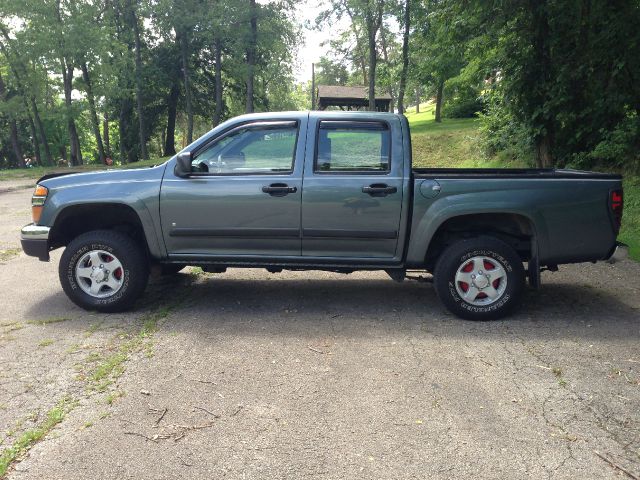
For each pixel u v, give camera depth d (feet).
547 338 14.79
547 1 32.17
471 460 9.20
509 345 14.30
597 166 34.88
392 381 12.18
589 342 14.49
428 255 16.88
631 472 8.90
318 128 16.35
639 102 31.78
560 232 15.93
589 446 9.66
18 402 11.13
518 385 11.99
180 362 13.16
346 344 14.37
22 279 21.22
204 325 15.80
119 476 8.74
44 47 97.55
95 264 16.80
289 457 9.27
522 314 16.89
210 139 16.69
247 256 16.71
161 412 10.77
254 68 122.11
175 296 18.84
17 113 108.88
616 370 12.73
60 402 11.14
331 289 19.79
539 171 19.53
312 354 13.69
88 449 9.47
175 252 16.94
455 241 16.52
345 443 9.70
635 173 32.14
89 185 16.80
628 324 15.92
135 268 16.62
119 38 127.13
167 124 160.35
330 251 16.49
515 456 9.33
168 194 16.43
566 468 9.00
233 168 16.60
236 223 16.35
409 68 82.89
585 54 32.19
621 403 11.19
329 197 15.98
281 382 12.10
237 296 18.85
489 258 15.90
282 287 20.04
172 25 118.62
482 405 11.09
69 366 12.89
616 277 21.27
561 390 11.76
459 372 12.66
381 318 16.49
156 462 9.11
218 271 17.95
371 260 16.40
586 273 21.99
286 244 16.46
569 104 34.22
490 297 16.05
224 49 133.08
